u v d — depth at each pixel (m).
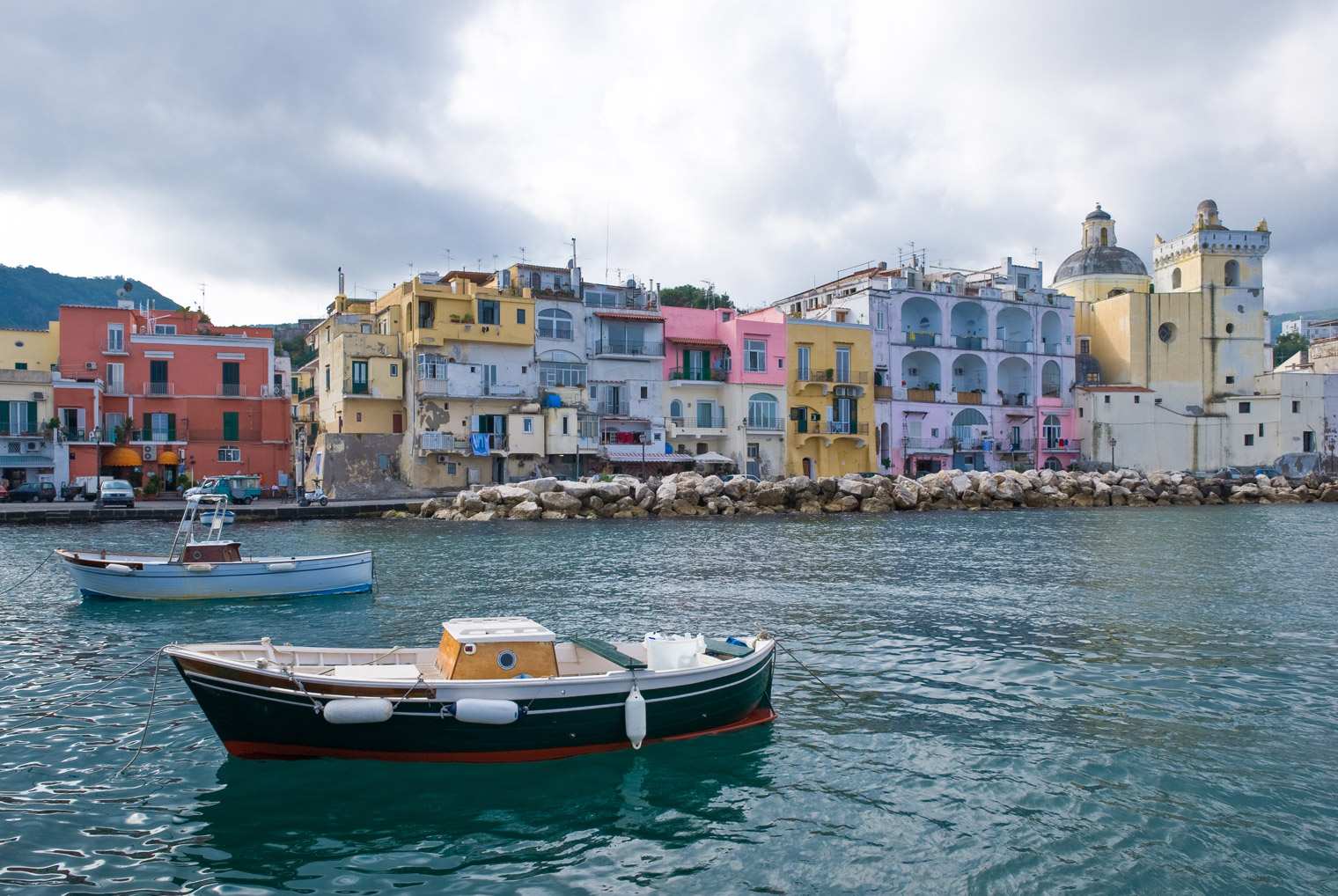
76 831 9.88
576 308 65.31
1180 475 71.69
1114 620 20.86
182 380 62.25
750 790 11.09
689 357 69.38
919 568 29.75
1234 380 86.44
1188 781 11.27
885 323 76.00
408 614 21.81
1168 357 86.00
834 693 15.07
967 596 24.08
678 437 67.88
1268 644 18.36
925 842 9.77
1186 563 30.95
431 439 59.19
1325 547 36.25
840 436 72.19
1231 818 10.27
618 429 65.81
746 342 69.38
